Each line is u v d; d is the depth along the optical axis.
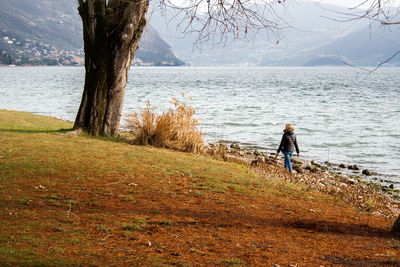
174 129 14.25
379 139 22.95
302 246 5.04
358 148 20.44
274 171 13.25
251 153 17.94
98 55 13.52
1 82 83.75
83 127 13.97
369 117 33.12
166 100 44.47
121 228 5.29
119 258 4.07
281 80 114.25
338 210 7.83
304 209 7.51
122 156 10.81
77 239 4.64
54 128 16.52
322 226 6.24
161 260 4.09
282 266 4.16
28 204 6.15
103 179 8.30
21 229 4.86
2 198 6.32
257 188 9.02
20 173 8.20
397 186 13.39
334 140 22.62
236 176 9.93
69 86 70.44
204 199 7.50
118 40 13.34
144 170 9.44
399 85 88.50
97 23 13.24
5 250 3.98
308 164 15.45
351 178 14.35
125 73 13.88
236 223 6.02
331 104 44.28
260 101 46.94
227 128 26.19
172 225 5.63
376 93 63.09
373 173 15.33
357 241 5.49
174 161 10.97
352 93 62.88
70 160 9.77
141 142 13.74
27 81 89.44
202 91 63.28
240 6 5.05
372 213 8.27
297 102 46.31
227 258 4.31
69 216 5.70
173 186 8.29
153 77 128.50
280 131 25.50
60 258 3.90
